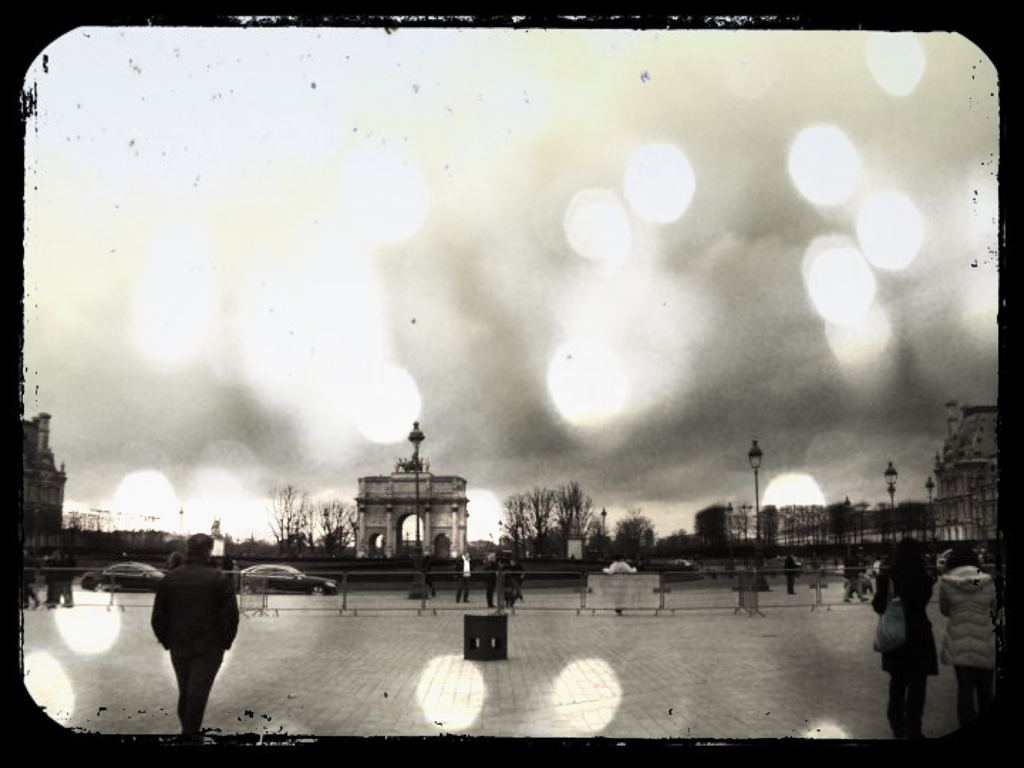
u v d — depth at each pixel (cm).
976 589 850
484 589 4419
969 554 875
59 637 1989
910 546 918
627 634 2127
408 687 1308
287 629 2314
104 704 1161
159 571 3547
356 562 4853
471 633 1639
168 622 820
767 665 1519
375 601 3450
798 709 1113
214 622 820
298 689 1297
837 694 1222
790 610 2878
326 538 11344
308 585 3884
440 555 11856
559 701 1192
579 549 7612
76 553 4884
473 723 1048
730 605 3114
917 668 905
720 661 1586
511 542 12900
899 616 912
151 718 1077
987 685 849
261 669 1507
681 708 1133
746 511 10906
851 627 2259
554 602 3425
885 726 1015
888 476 4581
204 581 824
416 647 1867
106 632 2109
